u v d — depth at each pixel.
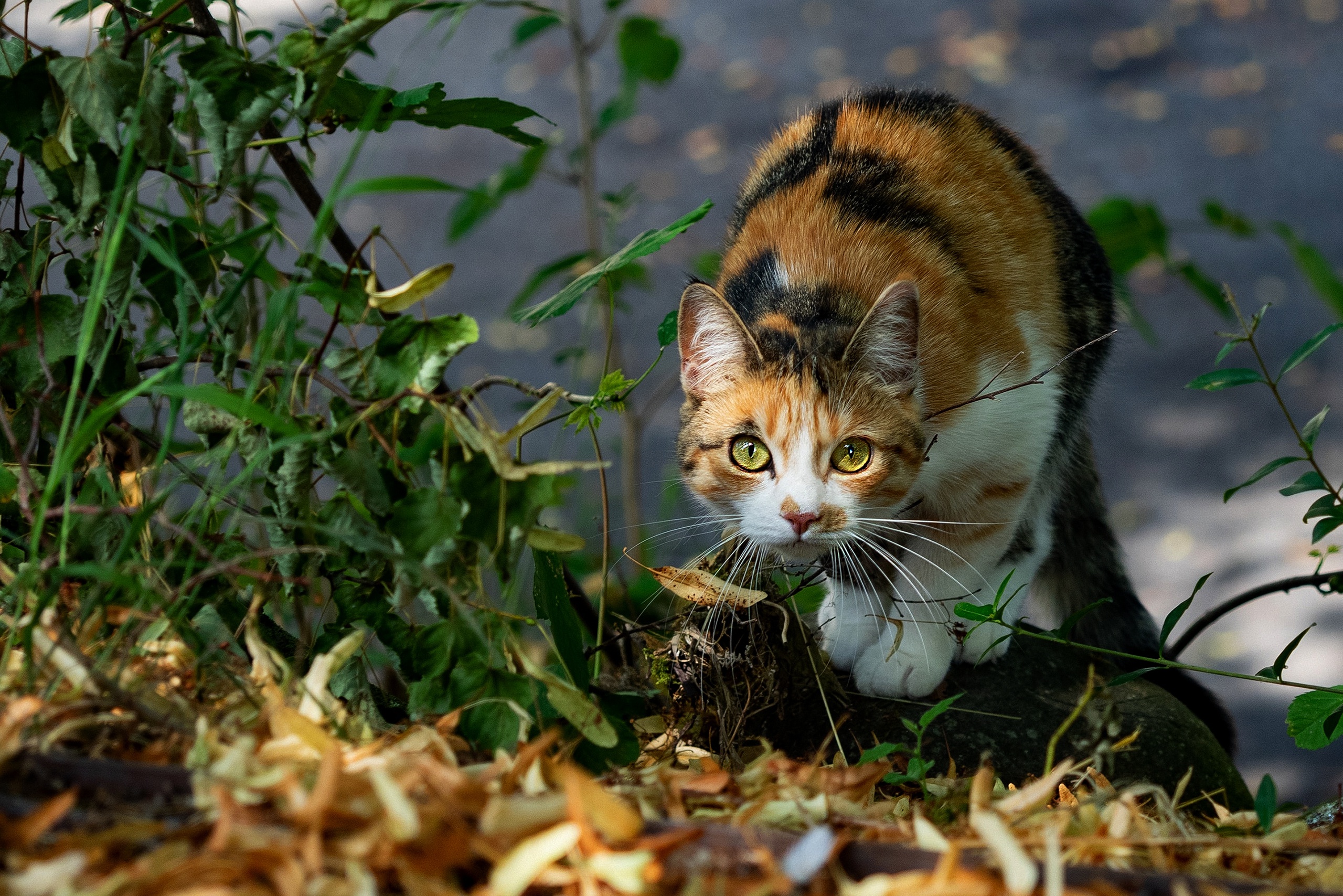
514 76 4.34
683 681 1.73
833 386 1.79
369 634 1.78
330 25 1.75
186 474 1.66
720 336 1.80
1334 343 3.15
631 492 2.09
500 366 3.01
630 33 1.99
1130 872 1.58
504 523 1.65
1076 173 3.84
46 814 1.51
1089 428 1.93
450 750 1.62
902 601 1.80
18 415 1.69
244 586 1.68
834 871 1.57
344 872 1.53
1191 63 4.57
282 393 1.66
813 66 4.55
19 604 1.64
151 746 1.61
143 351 1.70
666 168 3.87
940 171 1.86
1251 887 1.57
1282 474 2.77
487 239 3.60
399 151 4.00
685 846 1.57
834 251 1.83
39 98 1.67
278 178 1.77
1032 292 1.86
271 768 1.58
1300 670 2.25
